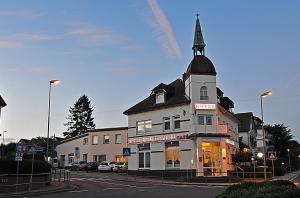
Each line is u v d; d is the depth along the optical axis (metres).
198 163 38.81
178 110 41.88
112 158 62.38
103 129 64.12
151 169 43.12
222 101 49.81
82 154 66.38
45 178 28.16
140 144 45.12
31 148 26.94
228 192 14.27
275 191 13.02
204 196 20.58
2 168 23.45
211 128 40.12
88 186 29.89
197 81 41.38
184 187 28.88
